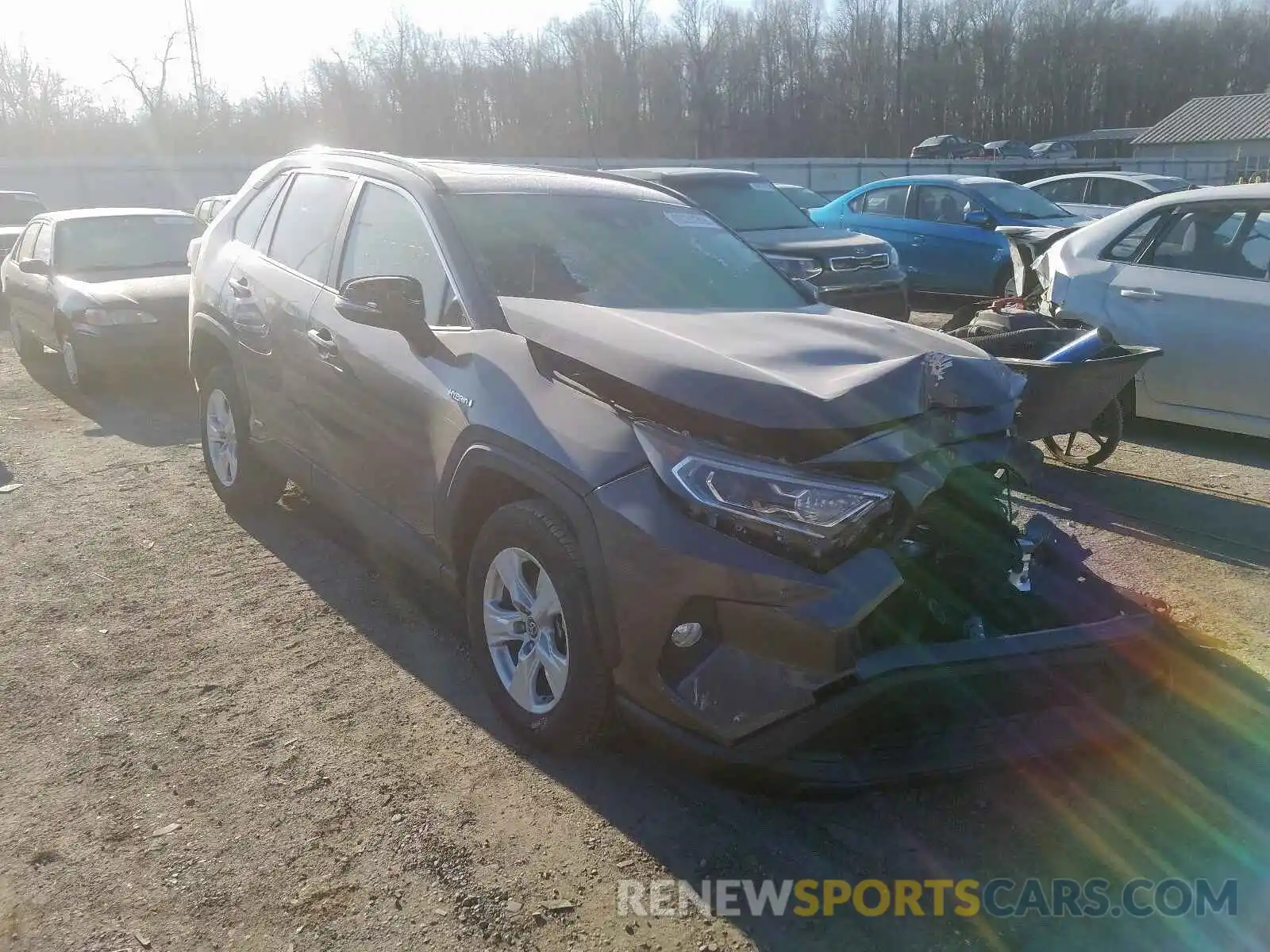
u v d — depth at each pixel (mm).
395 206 4309
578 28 52312
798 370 3133
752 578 2734
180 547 5219
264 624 4336
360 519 4250
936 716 2982
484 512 3594
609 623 2959
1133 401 6871
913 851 2926
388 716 3604
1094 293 6984
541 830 2982
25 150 43438
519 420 3258
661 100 55750
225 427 5582
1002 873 2844
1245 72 76750
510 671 3467
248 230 5445
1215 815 3084
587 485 2992
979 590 3383
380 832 2971
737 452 2863
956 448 3145
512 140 52312
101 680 3861
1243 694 3715
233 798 3133
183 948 2545
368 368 3996
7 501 6047
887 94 61844
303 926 2619
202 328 5469
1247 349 6285
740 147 59156
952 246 12844
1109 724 3172
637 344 3172
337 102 49438
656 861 2861
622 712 3039
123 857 2873
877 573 2787
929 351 3455
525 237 4043
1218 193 6695
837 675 2746
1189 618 4340
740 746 2803
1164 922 2650
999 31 71250
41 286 9711
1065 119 74562
